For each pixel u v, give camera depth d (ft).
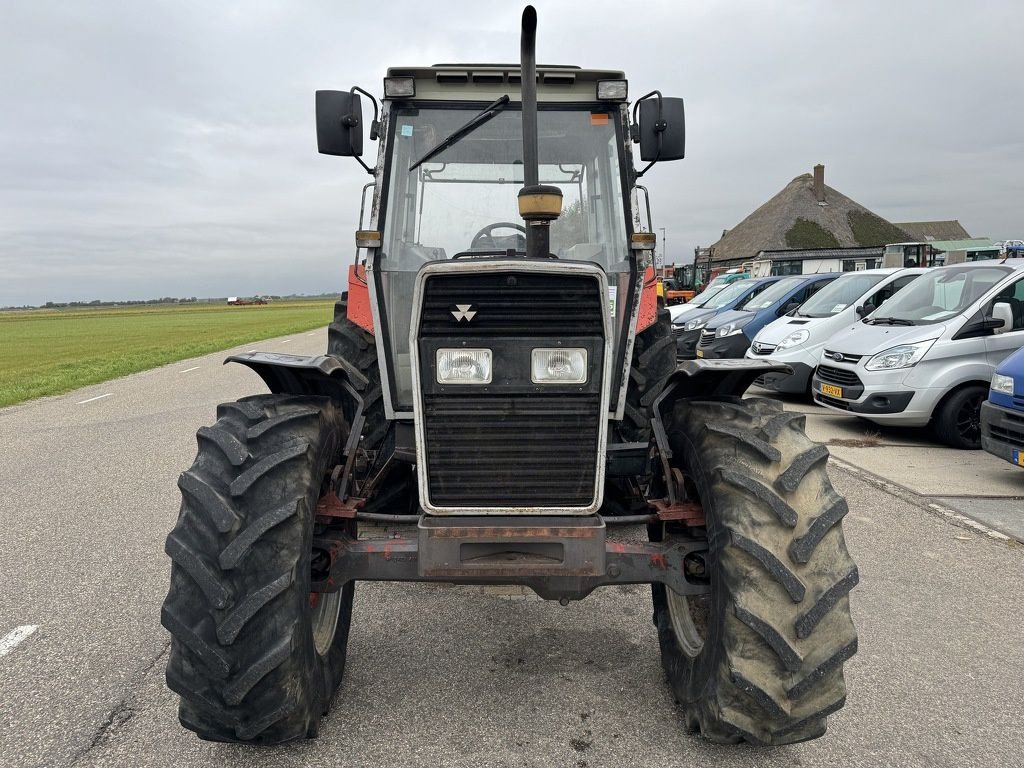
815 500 8.13
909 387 25.54
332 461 9.36
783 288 43.96
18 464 24.54
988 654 11.47
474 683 10.54
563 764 8.64
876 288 34.99
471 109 12.43
